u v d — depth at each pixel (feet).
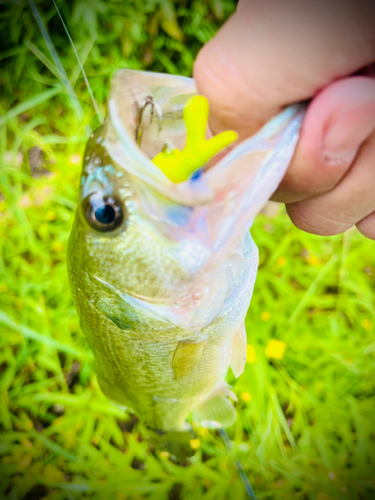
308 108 0.27
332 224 0.37
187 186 0.27
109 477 0.81
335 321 0.92
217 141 0.25
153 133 0.32
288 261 0.97
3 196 1.12
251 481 0.82
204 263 0.32
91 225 0.32
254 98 0.27
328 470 0.78
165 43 1.13
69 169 1.01
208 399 0.71
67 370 0.98
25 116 1.19
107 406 0.88
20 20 1.06
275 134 0.28
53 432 0.90
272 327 0.95
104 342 0.47
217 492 0.79
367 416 0.82
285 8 0.26
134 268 0.33
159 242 0.31
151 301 0.34
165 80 0.31
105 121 0.32
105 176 0.31
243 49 0.26
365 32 0.25
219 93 0.28
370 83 0.26
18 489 0.80
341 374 0.89
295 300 0.95
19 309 0.94
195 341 0.43
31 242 0.95
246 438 0.89
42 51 1.09
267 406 0.86
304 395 0.86
